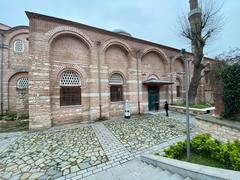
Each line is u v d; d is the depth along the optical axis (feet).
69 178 13.92
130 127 31.76
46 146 22.02
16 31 54.65
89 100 39.83
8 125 37.45
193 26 45.21
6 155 19.20
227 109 17.88
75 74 38.88
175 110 52.44
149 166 15.16
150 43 52.06
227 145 14.85
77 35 37.60
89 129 31.12
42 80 32.71
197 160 15.31
